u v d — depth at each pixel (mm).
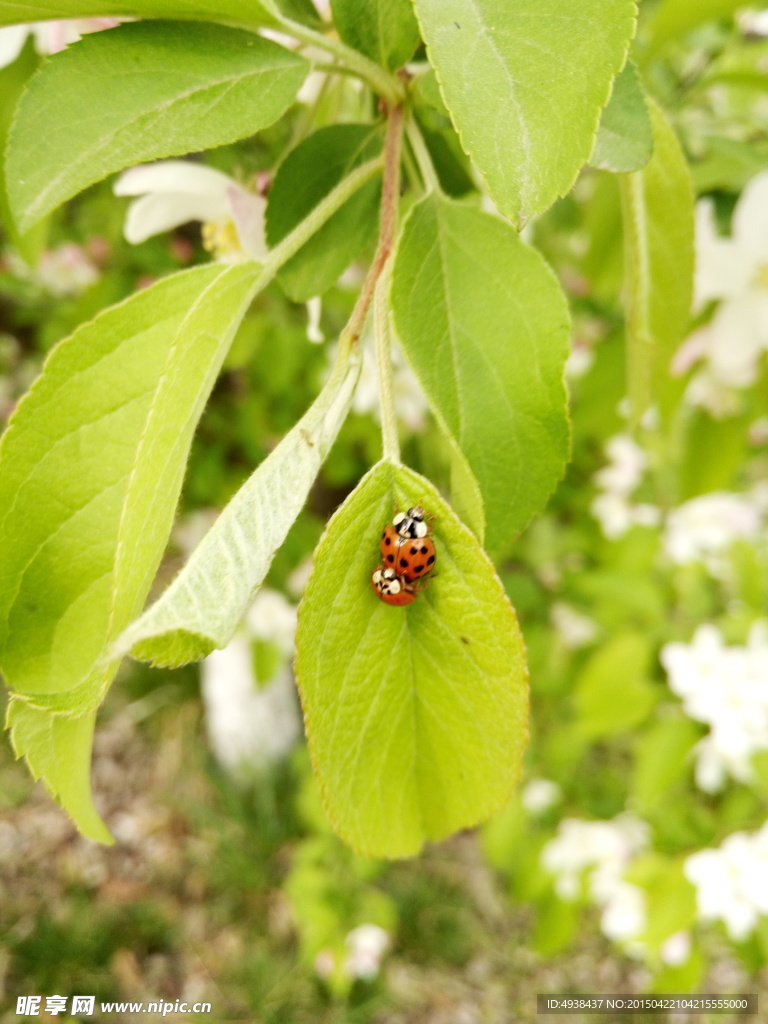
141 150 89
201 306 89
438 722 91
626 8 74
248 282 95
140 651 69
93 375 94
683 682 325
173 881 746
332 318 454
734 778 363
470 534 83
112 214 473
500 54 74
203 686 880
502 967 687
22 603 93
